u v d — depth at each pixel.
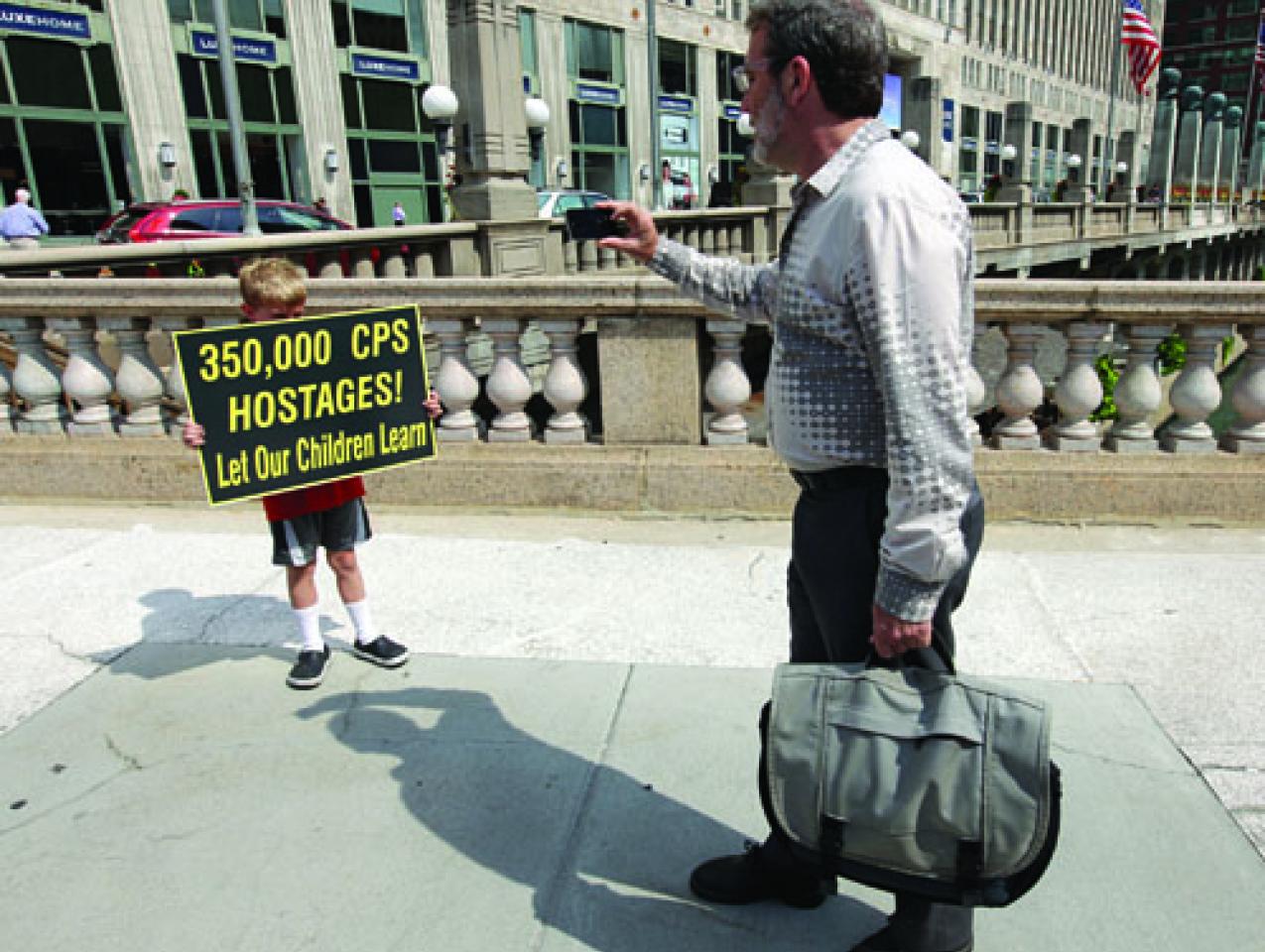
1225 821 2.26
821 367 1.61
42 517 4.69
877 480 1.65
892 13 50.62
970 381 4.19
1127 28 31.50
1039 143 78.69
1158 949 1.89
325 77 25.25
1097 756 2.53
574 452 4.55
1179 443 4.21
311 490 2.98
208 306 4.54
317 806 2.41
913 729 1.52
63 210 21.19
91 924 2.02
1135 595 3.50
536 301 4.35
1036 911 1.99
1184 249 38.00
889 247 1.43
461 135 9.31
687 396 4.45
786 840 1.64
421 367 3.17
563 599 3.64
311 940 1.97
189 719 2.84
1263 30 49.50
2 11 19.09
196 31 22.42
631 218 2.17
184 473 4.76
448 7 8.90
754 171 13.86
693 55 36.66
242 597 3.72
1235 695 2.81
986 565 3.82
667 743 2.67
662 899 2.07
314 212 13.27
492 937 1.97
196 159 23.30
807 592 1.82
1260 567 3.71
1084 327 4.09
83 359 4.80
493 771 2.55
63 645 3.33
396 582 3.84
